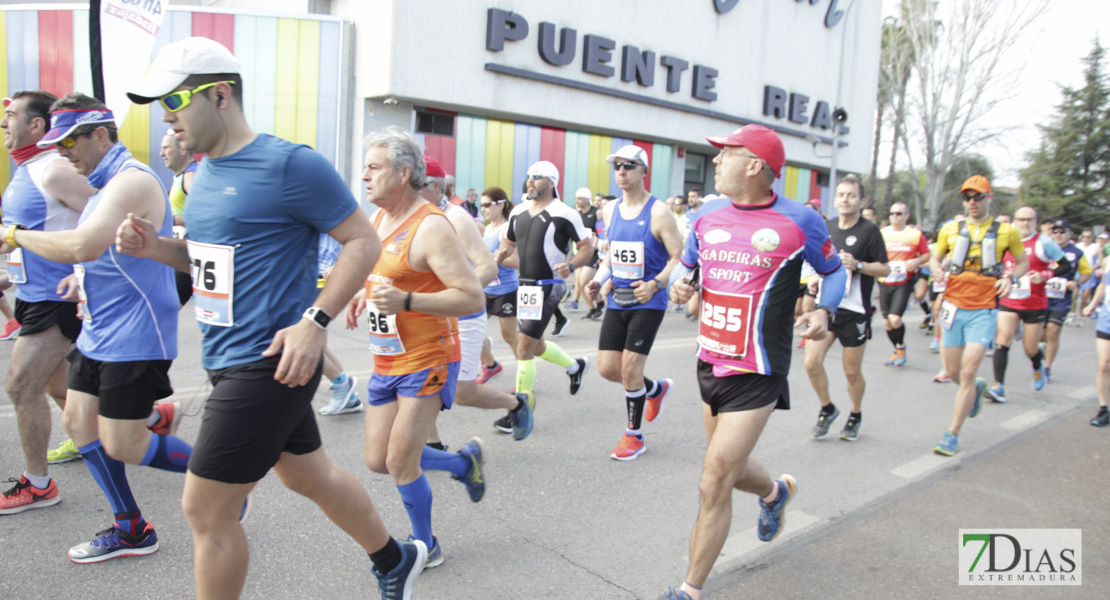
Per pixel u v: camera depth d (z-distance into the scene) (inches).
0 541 123.3
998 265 201.9
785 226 115.9
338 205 83.4
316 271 87.7
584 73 653.3
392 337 116.5
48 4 536.4
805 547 138.2
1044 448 211.2
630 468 176.9
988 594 122.2
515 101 606.5
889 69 1113.4
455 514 145.8
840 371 316.2
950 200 1333.7
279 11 535.8
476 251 159.6
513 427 184.1
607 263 185.9
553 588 118.1
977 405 204.8
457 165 607.8
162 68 77.9
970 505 163.2
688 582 107.3
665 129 729.0
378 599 111.7
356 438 186.9
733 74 789.2
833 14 888.3
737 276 117.8
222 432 81.4
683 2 725.3
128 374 112.0
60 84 544.7
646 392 190.4
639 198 180.9
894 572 129.2
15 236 100.7
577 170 685.3
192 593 110.6
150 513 136.8
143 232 91.0
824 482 174.7
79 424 115.2
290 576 117.3
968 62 1000.9
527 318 204.1
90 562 117.5
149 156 531.5
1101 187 1558.8
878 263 203.0
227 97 81.2
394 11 527.8
